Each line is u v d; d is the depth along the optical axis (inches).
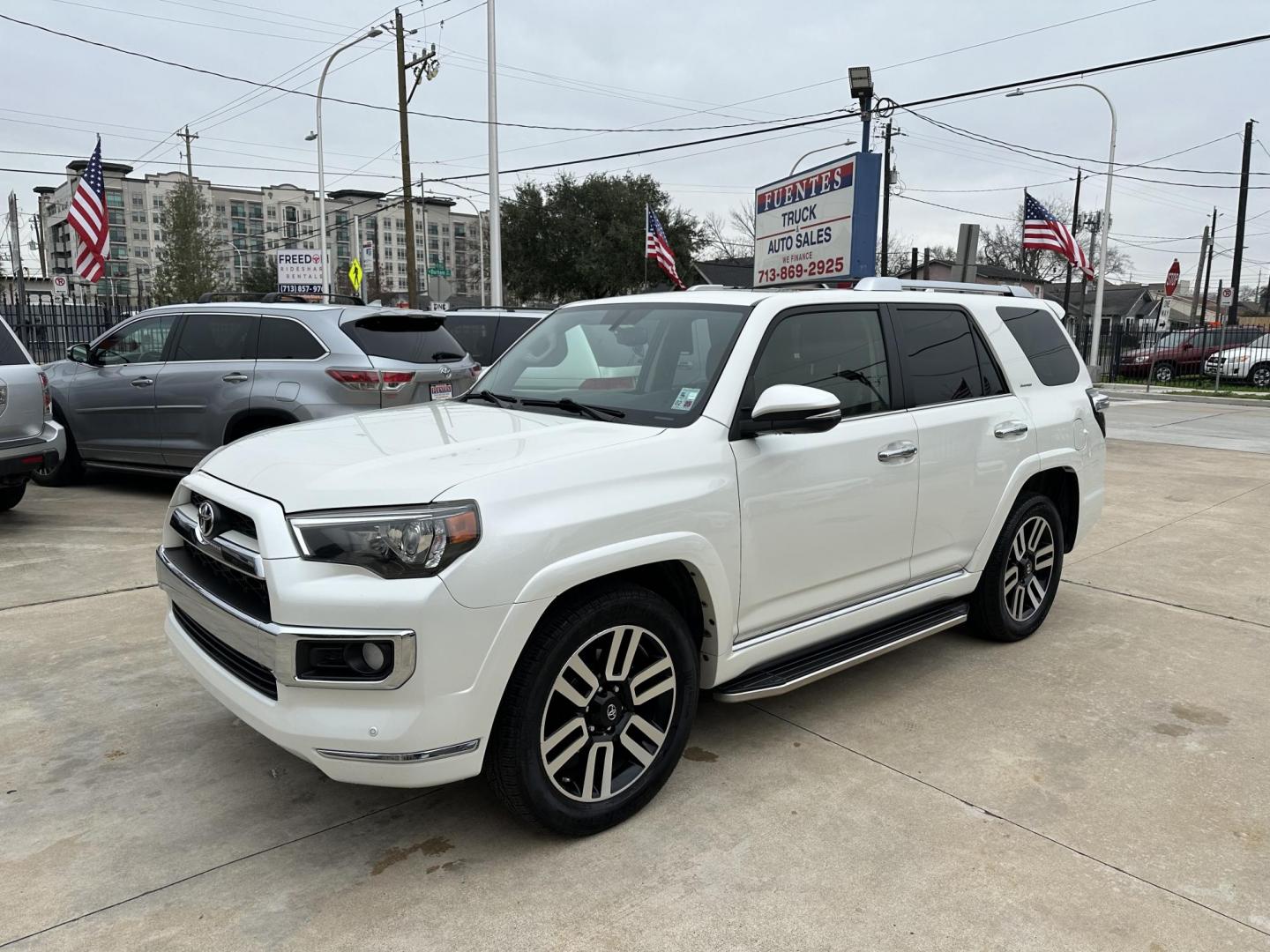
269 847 112.0
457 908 101.0
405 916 99.5
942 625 161.5
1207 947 96.3
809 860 110.7
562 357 151.3
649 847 113.1
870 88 687.1
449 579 97.4
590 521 107.2
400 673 96.9
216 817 118.4
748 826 118.1
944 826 118.6
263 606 104.5
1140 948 96.1
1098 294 935.7
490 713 101.8
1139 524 302.4
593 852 112.1
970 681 167.8
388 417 139.6
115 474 366.6
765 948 95.3
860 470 141.8
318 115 1049.5
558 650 106.3
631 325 148.1
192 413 292.0
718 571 122.2
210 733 141.4
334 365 274.2
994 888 105.8
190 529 118.6
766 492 128.2
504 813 120.8
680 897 103.4
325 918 99.1
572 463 110.2
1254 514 319.3
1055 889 105.8
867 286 162.4
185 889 103.6
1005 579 179.9
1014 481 174.1
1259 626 200.5
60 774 128.4
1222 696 161.6
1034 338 191.9
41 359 706.2
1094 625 200.7
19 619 188.9
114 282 3336.6
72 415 321.1
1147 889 106.0
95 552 240.2
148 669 164.7
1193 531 293.1
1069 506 199.5
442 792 126.1
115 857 109.5
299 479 107.3
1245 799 126.6
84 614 192.7
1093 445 199.2
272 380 278.5
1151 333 1169.4
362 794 124.7
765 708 154.9
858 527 143.5
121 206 5354.3
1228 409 748.6
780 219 457.4
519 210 1717.5
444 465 107.8
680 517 116.6
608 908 101.3
